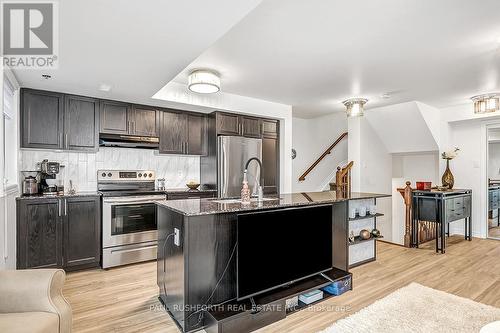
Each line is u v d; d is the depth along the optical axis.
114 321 2.27
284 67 3.18
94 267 3.54
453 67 3.19
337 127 6.36
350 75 3.46
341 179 3.82
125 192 3.76
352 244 3.47
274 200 2.81
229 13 1.76
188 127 4.43
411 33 2.40
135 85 3.18
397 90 4.09
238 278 2.19
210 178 4.52
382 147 5.98
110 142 3.76
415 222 4.61
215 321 2.00
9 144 3.06
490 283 3.04
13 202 2.88
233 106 4.34
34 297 1.50
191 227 2.12
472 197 5.31
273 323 2.25
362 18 2.17
